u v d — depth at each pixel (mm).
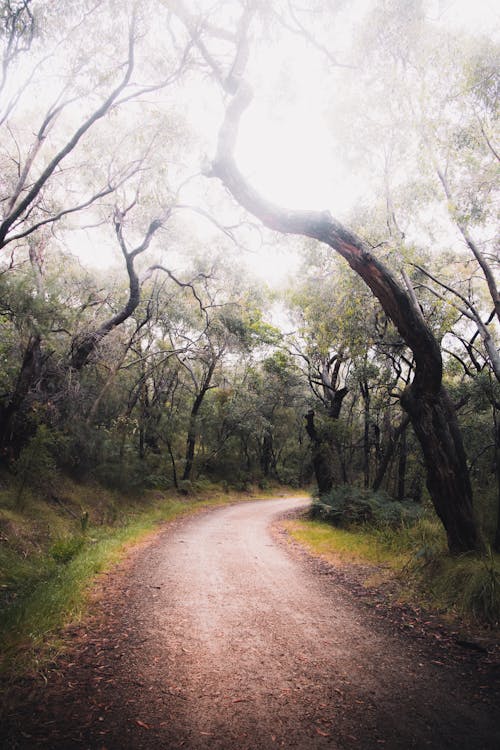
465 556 7066
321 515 16094
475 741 2828
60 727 2854
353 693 3484
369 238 10633
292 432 41750
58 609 5133
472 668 3977
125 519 15133
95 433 16516
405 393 8289
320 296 13430
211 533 13438
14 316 12430
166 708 3178
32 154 10781
